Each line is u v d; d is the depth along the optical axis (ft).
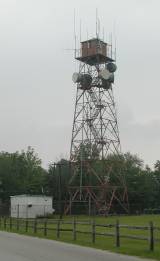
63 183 286.87
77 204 245.04
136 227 76.13
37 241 93.76
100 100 242.17
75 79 240.94
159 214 260.42
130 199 320.70
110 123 274.57
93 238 88.69
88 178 255.29
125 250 73.15
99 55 241.35
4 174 316.40
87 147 241.76
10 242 91.20
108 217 215.72
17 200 230.89
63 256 66.03
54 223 132.98
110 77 239.71
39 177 329.72
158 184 354.54
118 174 261.44
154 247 74.18
